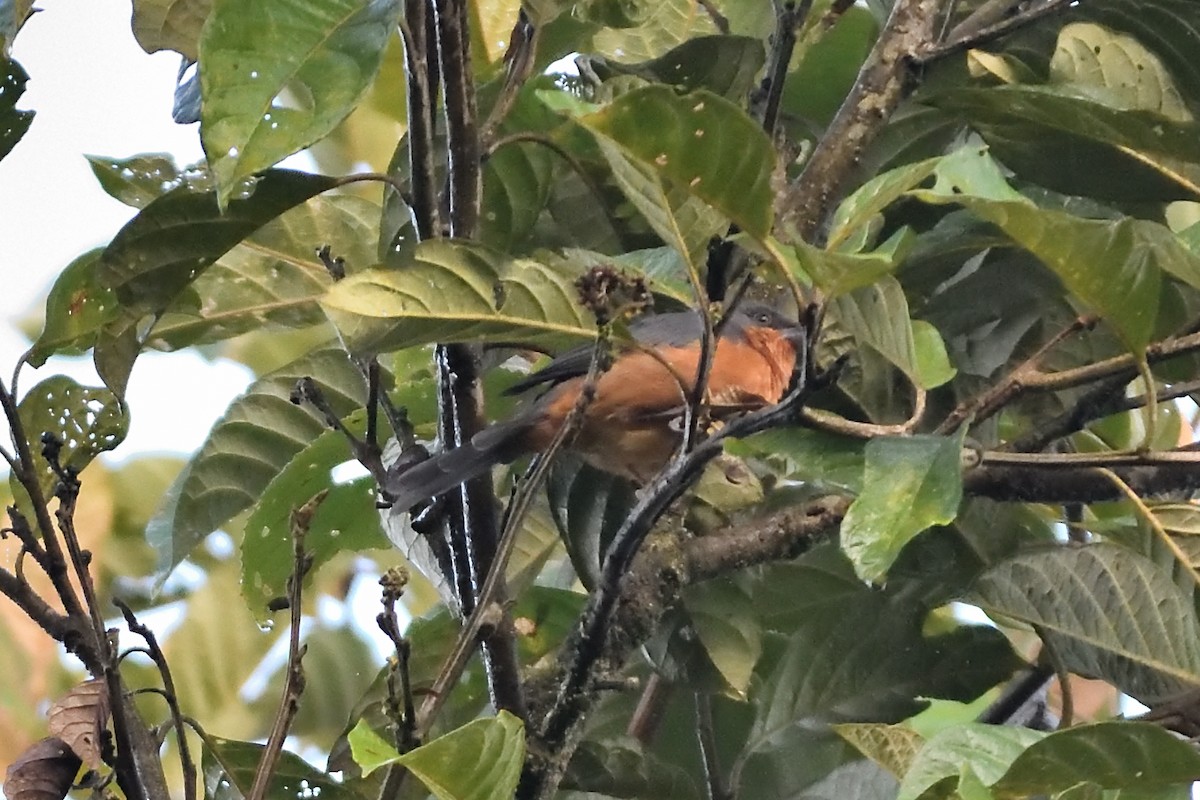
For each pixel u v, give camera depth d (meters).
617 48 7.31
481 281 4.61
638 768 6.30
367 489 6.50
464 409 4.99
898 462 3.83
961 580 6.32
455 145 4.57
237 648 8.02
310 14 3.85
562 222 6.48
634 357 6.25
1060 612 5.84
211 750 5.37
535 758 4.75
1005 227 3.93
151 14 5.16
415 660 6.48
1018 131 5.97
